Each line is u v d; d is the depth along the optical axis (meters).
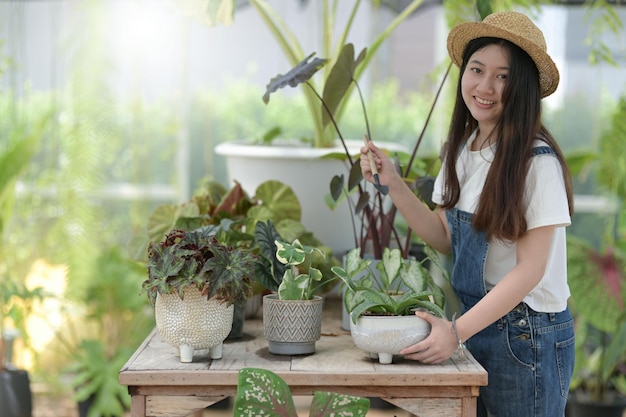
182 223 2.20
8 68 3.71
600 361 3.63
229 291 1.75
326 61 2.08
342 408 1.67
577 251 3.60
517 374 1.97
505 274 1.97
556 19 3.79
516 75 1.88
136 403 1.75
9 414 3.31
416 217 2.11
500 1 2.66
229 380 1.73
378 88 3.92
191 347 1.78
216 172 4.17
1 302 3.39
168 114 4.06
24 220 3.80
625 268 3.61
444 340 1.77
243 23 4.05
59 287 4.02
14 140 3.54
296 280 1.87
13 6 3.62
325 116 2.25
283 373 1.73
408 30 4.07
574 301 3.53
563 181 1.89
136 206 3.90
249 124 4.16
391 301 1.80
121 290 3.73
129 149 4.01
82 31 3.45
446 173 2.03
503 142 1.87
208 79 3.96
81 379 3.56
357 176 2.13
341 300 2.57
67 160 3.53
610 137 3.52
